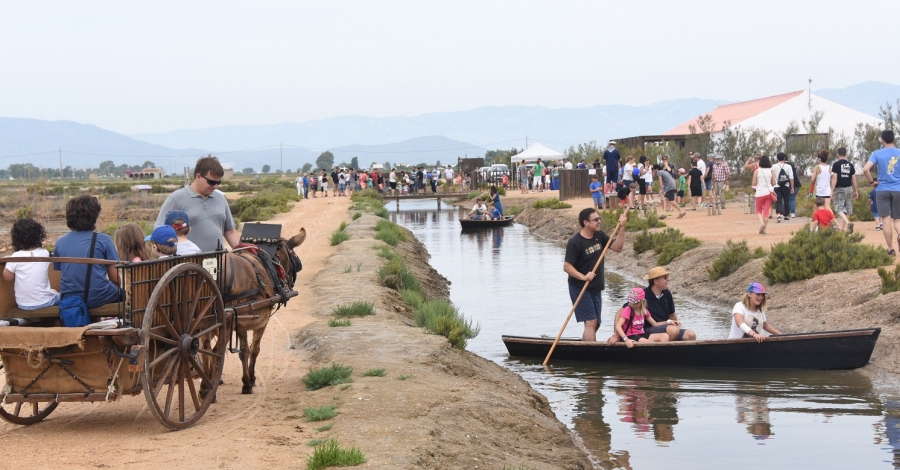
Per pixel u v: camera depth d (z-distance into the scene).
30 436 7.26
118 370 6.99
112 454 6.64
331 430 7.28
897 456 8.61
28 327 6.96
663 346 12.76
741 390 11.40
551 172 61.69
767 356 12.30
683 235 23.94
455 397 8.59
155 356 7.26
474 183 69.12
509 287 21.59
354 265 19.94
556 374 12.68
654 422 10.09
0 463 6.42
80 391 7.11
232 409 8.20
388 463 6.29
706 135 49.94
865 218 24.97
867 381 11.57
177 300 7.44
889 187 16.47
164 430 7.42
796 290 16.22
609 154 36.31
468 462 6.89
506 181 61.44
